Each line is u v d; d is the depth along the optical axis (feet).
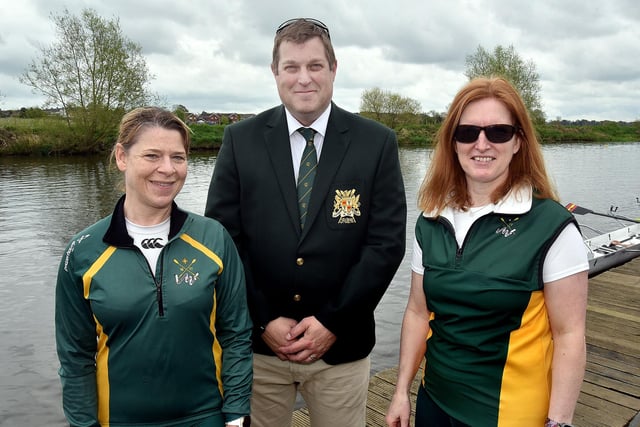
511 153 5.90
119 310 5.75
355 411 8.07
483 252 5.78
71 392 5.94
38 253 35.99
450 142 6.25
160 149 5.85
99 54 100.07
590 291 19.67
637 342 14.84
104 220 6.14
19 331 22.94
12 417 16.72
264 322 7.59
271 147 7.60
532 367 5.62
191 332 6.01
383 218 7.58
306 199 7.50
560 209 5.63
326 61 7.20
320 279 7.40
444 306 6.02
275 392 8.09
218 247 6.36
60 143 103.09
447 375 6.01
